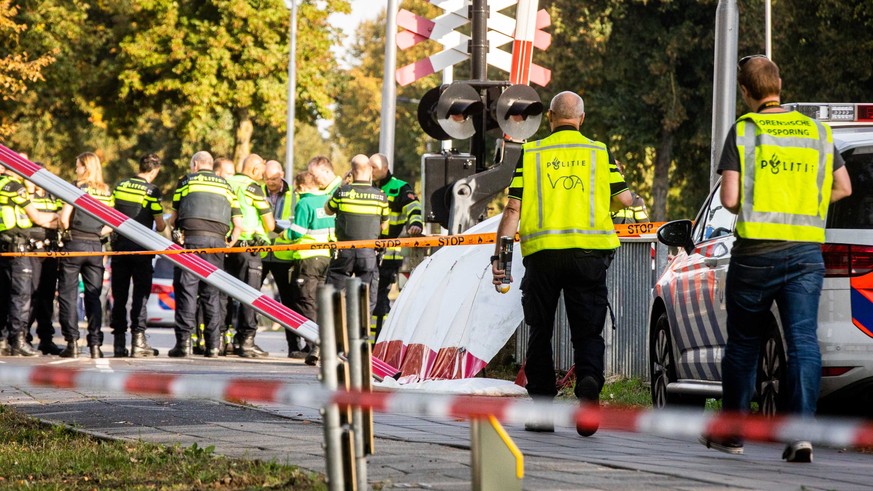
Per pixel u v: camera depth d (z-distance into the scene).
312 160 39.09
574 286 19.70
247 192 38.81
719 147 31.77
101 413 20.92
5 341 38.84
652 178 108.69
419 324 29.30
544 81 35.44
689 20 98.69
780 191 16.27
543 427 19.64
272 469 13.96
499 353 31.88
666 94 98.19
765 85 16.70
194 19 106.88
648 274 28.75
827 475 14.41
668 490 12.57
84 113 115.44
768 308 16.50
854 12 85.88
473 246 29.78
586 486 12.77
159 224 37.59
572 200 19.72
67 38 108.81
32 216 36.97
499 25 35.12
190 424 19.34
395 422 20.11
